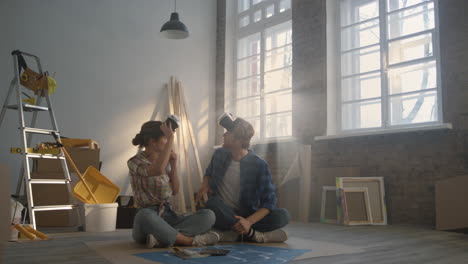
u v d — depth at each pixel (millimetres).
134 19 7422
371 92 5930
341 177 5469
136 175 3082
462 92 4719
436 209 4656
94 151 5254
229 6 8469
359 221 5141
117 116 7070
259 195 3281
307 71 6570
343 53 6305
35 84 4773
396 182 5281
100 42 7008
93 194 4727
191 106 7984
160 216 3059
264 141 7355
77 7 6820
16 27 6207
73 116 6605
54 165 4980
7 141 5910
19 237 3734
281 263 2439
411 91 5426
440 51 4945
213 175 3395
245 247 3041
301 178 5930
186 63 8000
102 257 2631
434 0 5277
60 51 6586
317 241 3527
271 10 7812
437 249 3146
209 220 3113
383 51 5746
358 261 2598
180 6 8008
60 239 3654
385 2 5820
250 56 8055
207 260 2479
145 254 2709
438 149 4898
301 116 6594
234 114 8273
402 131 5086
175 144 7551
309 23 6613
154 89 7547
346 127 6172
